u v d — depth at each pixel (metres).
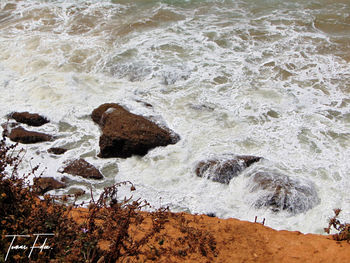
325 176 7.20
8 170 7.19
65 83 10.15
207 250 4.80
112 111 8.54
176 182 7.15
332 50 11.67
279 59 11.22
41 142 8.22
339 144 8.06
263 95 9.68
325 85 10.06
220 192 6.94
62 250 4.19
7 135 8.38
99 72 10.79
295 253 4.77
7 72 10.72
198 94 9.75
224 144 8.07
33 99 9.56
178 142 8.06
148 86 10.15
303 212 6.41
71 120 8.94
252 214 6.48
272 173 7.04
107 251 4.52
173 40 12.33
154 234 5.04
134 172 7.43
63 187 6.95
